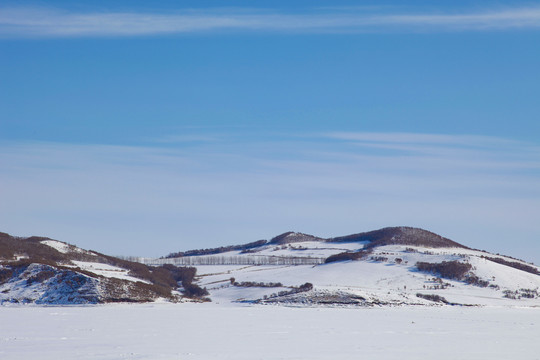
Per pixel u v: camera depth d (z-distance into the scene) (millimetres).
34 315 120500
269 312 137625
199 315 126125
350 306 159875
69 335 88438
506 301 186250
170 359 68500
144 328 98938
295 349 77125
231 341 83875
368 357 71938
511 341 88938
